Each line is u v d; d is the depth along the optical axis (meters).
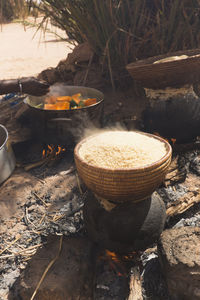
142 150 1.51
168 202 2.05
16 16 12.44
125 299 1.54
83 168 1.46
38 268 1.62
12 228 2.07
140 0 3.25
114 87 3.58
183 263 1.48
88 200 1.71
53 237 1.80
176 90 2.37
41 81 2.45
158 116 2.48
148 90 2.49
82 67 3.95
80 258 1.66
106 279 1.65
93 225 1.63
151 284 1.64
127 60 3.53
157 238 1.64
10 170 2.54
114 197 1.46
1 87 2.38
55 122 2.54
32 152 2.89
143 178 1.38
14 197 2.31
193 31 3.31
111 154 1.49
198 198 2.09
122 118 3.23
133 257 1.72
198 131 2.52
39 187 2.41
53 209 2.20
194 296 1.48
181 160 2.43
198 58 2.19
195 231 1.67
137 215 1.55
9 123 3.37
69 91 3.05
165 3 3.43
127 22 3.45
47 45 8.36
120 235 1.56
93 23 3.35
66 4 3.39
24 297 1.55
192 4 3.22
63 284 1.53
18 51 7.88
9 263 1.84
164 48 3.42
